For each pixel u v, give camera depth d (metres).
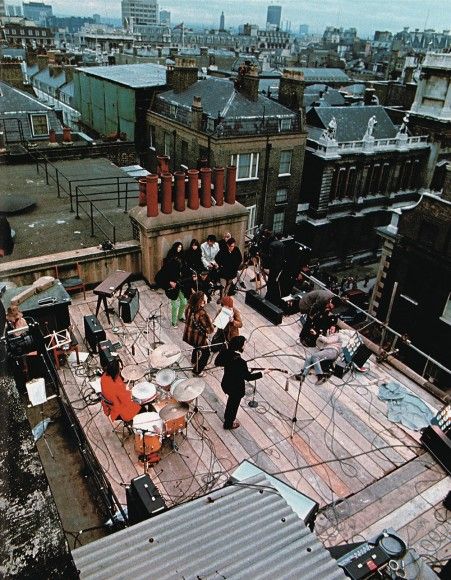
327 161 37.03
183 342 10.41
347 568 4.91
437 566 6.23
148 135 39.12
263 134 32.34
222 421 8.42
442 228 22.72
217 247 11.95
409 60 71.56
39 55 64.69
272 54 153.88
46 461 7.24
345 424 8.52
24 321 8.29
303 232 40.62
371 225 42.78
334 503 7.05
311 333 10.36
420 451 8.03
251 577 3.88
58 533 2.56
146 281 12.56
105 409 7.44
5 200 15.30
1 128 28.11
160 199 11.84
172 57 63.53
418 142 41.91
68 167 20.86
